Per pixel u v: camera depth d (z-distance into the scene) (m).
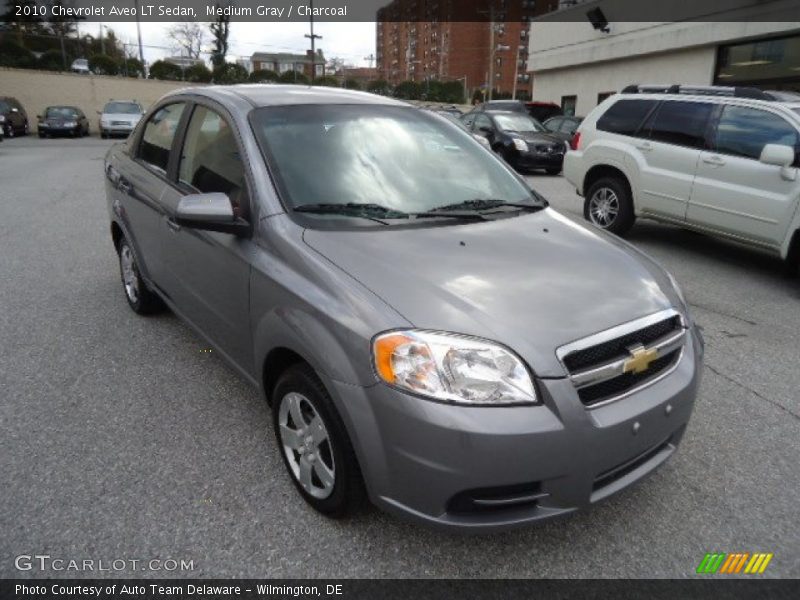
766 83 15.70
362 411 2.17
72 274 5.81
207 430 3.20
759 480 2.91
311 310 2.36
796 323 4.95
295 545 2.43
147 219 3.94
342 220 2.76
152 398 3.52
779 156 5.67
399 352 2.10
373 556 2.39
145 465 2.90
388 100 3.77
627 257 2.83
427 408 2.04
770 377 3.98
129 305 4.96
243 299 2.84
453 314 2.17
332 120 3.31
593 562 2.39
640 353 2.30
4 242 7.00
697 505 2.73
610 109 7.75
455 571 2.33
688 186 6.66
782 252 5.88
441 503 2.10
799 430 3.35
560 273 2.53
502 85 91.38
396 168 3.21
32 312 4.81
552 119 17.33
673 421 2.42
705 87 6.90
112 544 2.41
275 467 2.90
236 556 2.37
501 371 2.07
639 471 2.38
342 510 2.45
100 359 4.00
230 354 3.15
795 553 2.46
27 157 17.41
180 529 2.50
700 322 4.95
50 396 3.52
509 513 2.15
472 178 3.42
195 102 3.68
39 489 2.71
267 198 2.80
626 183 7.54
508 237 2.82
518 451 2.03
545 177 14.78
